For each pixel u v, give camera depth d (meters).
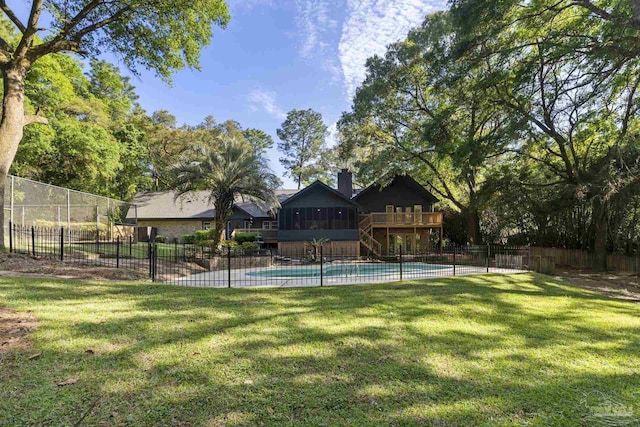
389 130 22.47
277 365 3.23
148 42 12.80
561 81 14.83
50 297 5.17
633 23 9.81
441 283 8.57
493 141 15.38
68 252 11.01
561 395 2.82
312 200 21.92
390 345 3.89
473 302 6.28
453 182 23.39
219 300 5.78
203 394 2.63
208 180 14.98
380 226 22.48
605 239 15.74
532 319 5.31
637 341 4.34
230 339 3.87
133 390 2.64
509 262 14.16
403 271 12.56
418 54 19.86
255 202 15.87
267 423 2.29
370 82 21.41
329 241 21.50
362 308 5.58
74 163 20.52
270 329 4.31
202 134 33.25
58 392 2.56
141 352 3.38
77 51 11.09
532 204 17.48
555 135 15.72
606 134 15.80
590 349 3.98
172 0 11.80
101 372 2.91
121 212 20.73
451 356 3.62
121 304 5.13
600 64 12.84
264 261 15.67
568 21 13.74
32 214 13.66
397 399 2.67
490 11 12.98
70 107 20.27
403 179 25.12
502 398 2.74
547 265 13.60
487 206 19.02
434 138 18.17
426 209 24.98
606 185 13.02
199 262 13.91
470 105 17.06
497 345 4.02
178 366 3.10
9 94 9.56
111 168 22.05
